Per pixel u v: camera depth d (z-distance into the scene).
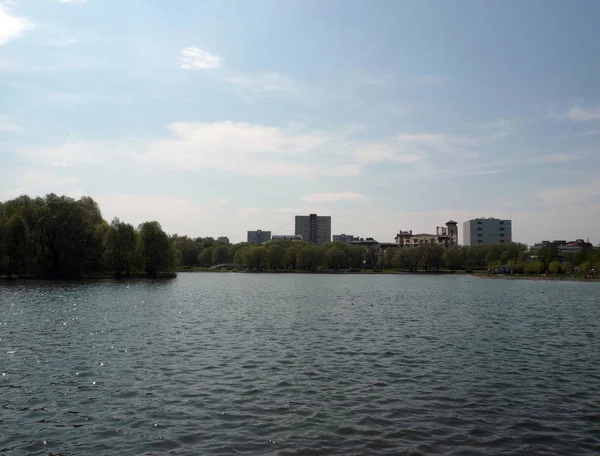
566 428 23.33
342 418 24.38
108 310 70.56
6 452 20.22
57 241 134.38
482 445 21.27
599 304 89.94
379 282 187.38
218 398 27.41
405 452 20.45
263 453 20.20
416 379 32.06
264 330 53.25
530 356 39.84
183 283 155.00
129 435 22.03
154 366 35.06
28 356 38.22
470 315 70.31
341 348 42.72
